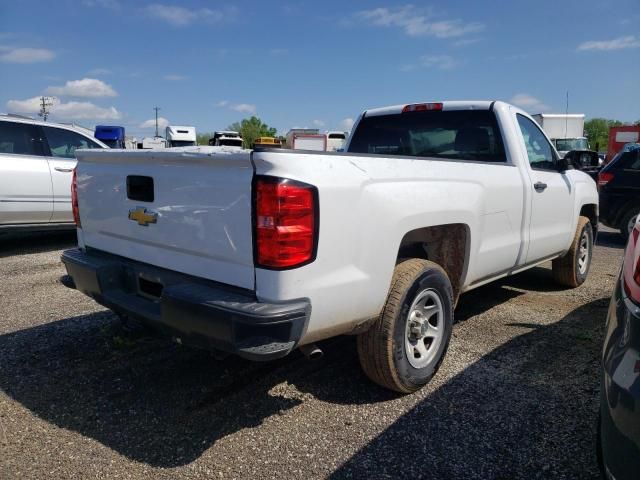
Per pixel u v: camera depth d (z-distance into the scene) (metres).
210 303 2.49
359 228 2.72
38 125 7.48
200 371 3.55
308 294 2.53
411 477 2.49
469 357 3.82
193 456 2.64
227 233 2.59
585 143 27.34
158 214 2.96
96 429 2.87
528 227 4.48
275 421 2.96
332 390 3.32
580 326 4.49
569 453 2.67
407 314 3.12
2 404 3.11
